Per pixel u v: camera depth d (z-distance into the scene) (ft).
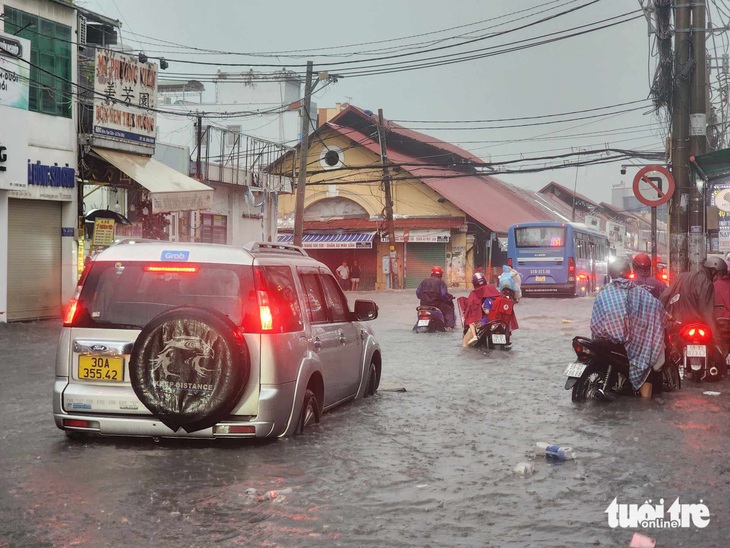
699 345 36.68
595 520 16.98
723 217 60.80
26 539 15.55
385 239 169.68
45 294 75.36
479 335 53.88
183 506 17.65
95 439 24.25
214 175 110.52
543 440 24.85
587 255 146.00
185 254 24.12
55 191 75.05
